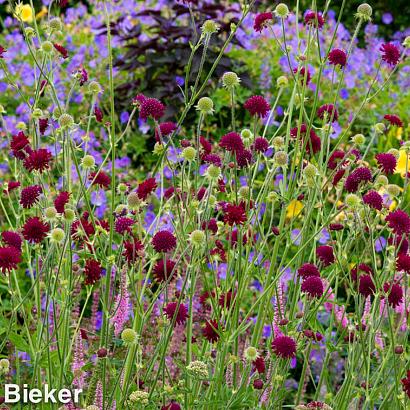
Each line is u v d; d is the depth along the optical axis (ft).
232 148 16.02
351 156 18.60
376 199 16.38
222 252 18.16
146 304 19.16
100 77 39.17
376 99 38.40
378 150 34.04
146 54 38.14
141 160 35.42
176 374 18.12
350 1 60.85
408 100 38.73
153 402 15.19
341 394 17.38
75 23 45.80
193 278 16.03
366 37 44.80
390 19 54.65
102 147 35.63
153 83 37.81
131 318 18.61
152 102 16.39
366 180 16.66
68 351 17.06
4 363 15.31
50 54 18.44
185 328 18.08
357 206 16.69
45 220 15.67
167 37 38.24
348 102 38.40
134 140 35.60
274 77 39.40
